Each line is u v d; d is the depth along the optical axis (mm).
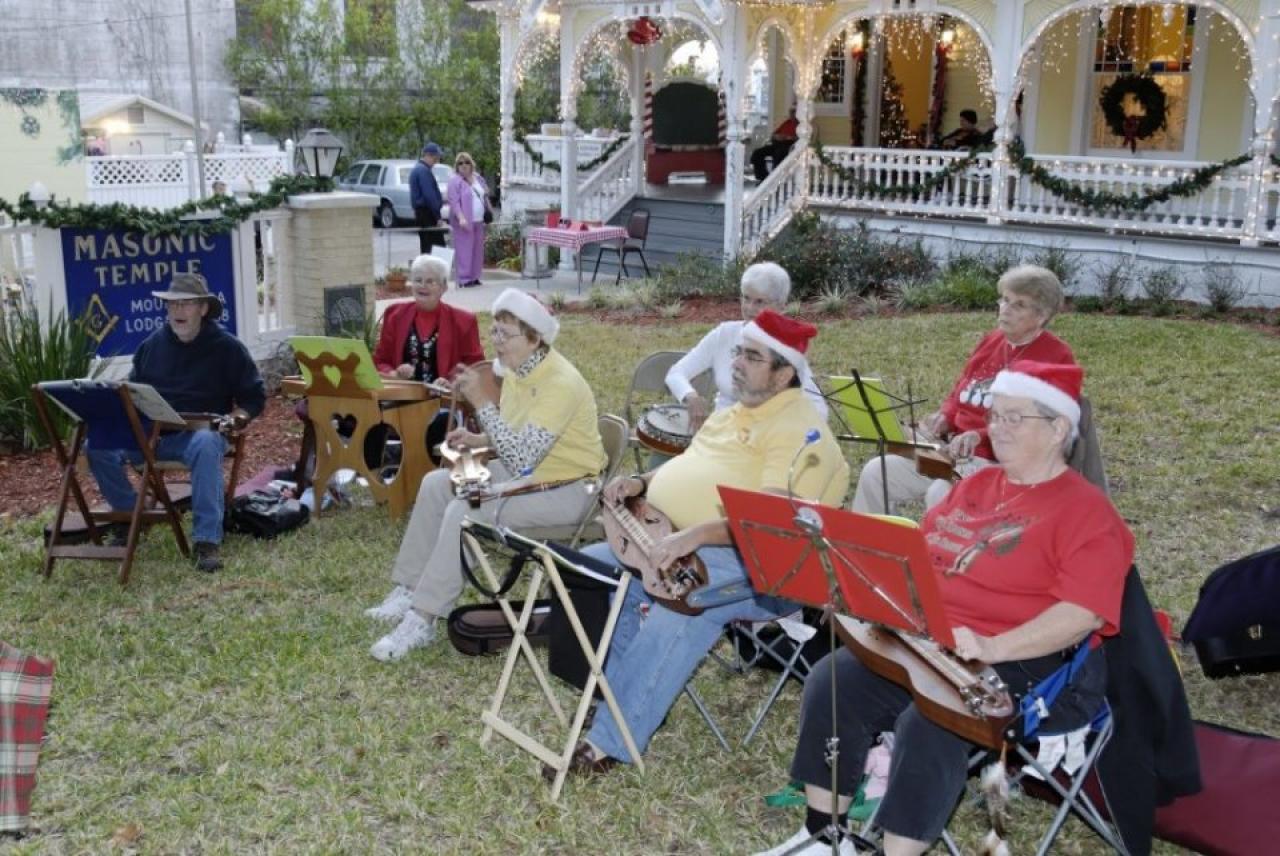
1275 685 4801
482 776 4203
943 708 3160
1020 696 3316
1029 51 14367
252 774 4191
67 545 6027
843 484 4250
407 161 28219
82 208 8797
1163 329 11742
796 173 16625
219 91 30750
